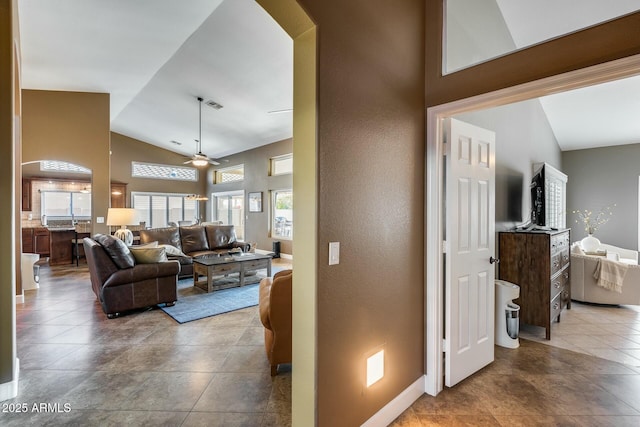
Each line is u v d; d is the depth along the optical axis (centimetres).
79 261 720
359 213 163
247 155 938
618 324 342
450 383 219
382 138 178
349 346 158
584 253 458
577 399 207
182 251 611
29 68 489
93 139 597
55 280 534
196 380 223
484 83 189
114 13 364
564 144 641
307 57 142
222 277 559
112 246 347
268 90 567
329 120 145
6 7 203
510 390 217
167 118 765
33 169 820
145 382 221
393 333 188
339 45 151
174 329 319
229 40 429
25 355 260
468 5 274
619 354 272
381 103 178
